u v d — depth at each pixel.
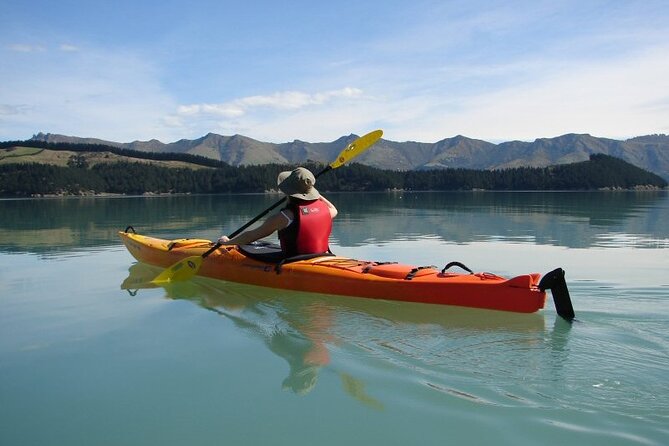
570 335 4.41
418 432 2.98
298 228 6.46
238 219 19.14
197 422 3.22
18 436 3.12
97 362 4.29
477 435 2.91
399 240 12.34
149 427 3.18
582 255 9.70
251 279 6.82
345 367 3.91
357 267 6.10
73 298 6.55
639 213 21.05
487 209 24.38
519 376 3.62
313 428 3.09
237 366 4.10
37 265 8.99
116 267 8.70
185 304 6.11
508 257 9.63
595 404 3.20
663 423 2.97
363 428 3.06
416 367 3.85
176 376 3.94
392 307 5.46
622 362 3.83
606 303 5.51
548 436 2.86
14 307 6.15
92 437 3.09
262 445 2.94
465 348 4.18
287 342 4.61
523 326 4.68
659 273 7.67
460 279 5.33
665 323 4.73
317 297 6.05
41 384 3.87
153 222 17.91
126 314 5.75
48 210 25.70
